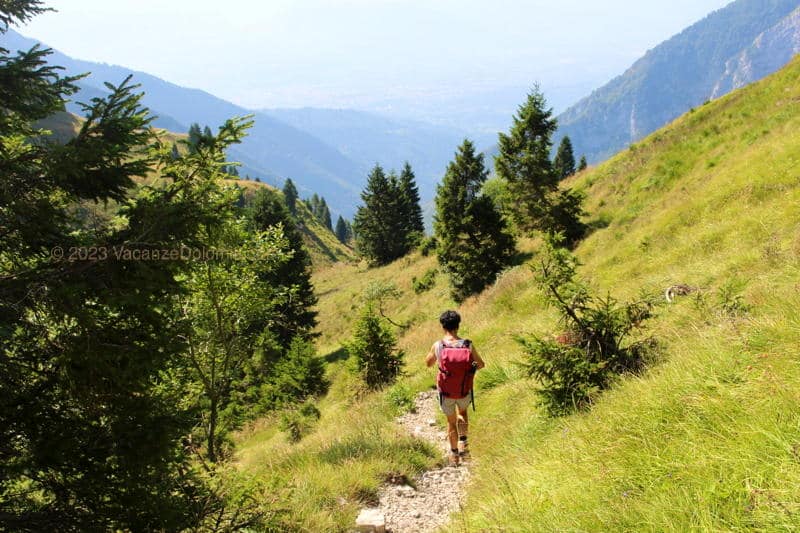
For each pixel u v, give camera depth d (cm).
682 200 1942
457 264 2702
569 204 2531
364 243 6994
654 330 758
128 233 376
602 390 600
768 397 317
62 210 386
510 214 2809
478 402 980
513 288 2014
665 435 366
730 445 295
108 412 355
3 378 327
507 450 661
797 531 210
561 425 595
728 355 427
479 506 467
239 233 1108
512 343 1332
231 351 1309
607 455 389
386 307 3906
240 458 1295
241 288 1230
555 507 352
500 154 2644
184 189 438
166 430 359
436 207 3034
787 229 1072
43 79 387
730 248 1200
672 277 1171
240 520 428
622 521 289
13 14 375
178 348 376
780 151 1600
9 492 351
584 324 655
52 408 347
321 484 630
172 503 374
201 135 439
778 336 416
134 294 346
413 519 563
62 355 326
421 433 941
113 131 384
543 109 2511
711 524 239
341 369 2286
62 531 331
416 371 1567
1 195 334
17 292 332
